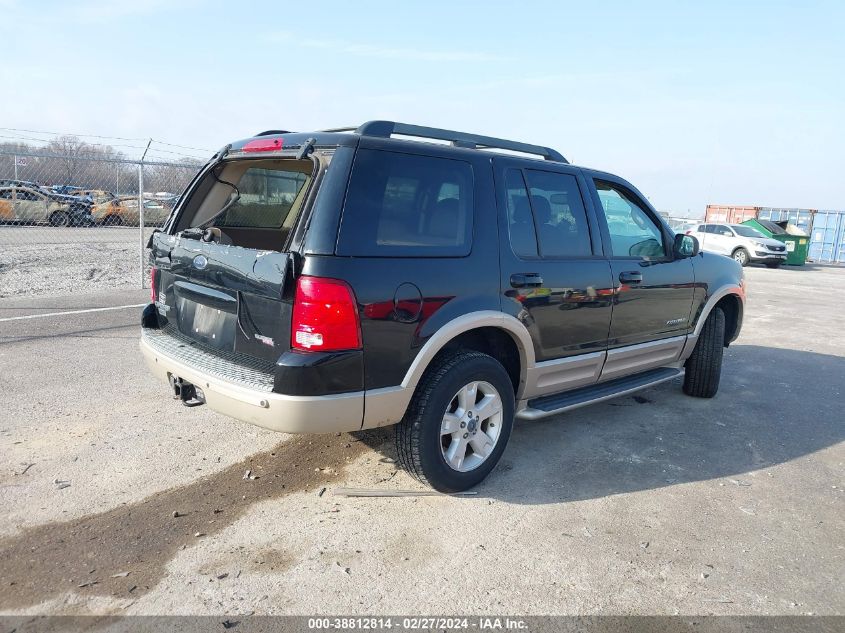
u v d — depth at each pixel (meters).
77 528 3.14
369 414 3.12
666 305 4.91
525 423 4.96
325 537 3.17
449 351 3.54
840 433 5.06
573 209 4.24
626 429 4.93
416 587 2.80
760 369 7.11
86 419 4.50
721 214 31.84
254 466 3.91
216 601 2.65
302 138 3.39
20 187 15.89
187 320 3.74
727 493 3.89
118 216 17.45
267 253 3.03
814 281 19.00
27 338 6.57
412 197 3.31
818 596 2.88
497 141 4.07
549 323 3.94
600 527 3.40
